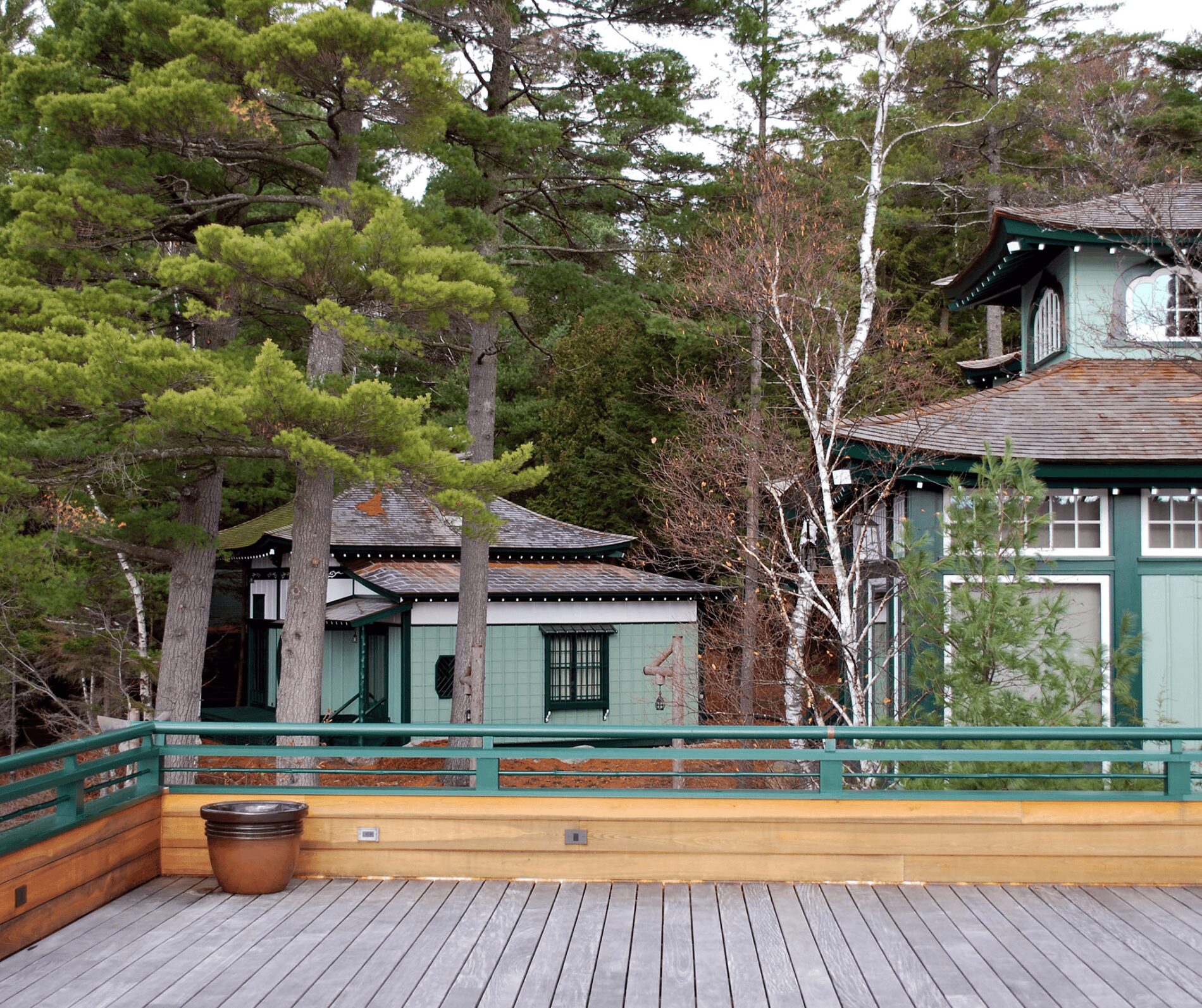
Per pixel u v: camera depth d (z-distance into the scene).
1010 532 10.16
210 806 8.02
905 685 12.49
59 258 12.45
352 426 10.63
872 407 16.81
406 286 10.71
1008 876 7.97
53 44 12.25
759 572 16.56
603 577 20.39
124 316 12.28
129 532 14.37
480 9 14.81
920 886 7.92
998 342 28.45
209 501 15.08
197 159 12.83
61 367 9.84
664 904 7.50
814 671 16.52
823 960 6.41
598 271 17.45
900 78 18.08
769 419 18.83
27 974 6.20
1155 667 11.92
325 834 8.24
